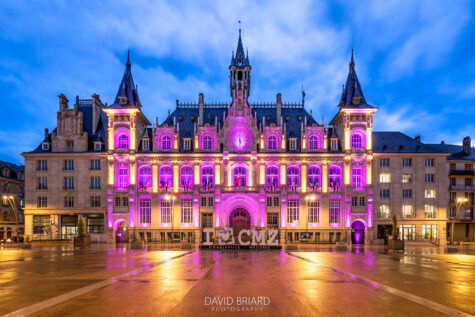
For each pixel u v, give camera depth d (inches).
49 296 543.5
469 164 2522.1
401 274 800.9
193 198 2255.2
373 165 2309.3
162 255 1293.1
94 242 2219.5
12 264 1004.6
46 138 2390.5
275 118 2519.7
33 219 2298.2
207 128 2331.4
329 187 2263.8
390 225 2269.9
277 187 2261.3
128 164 2271.2
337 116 2413.9
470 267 967.0
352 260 1131.3
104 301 507.2
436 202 2294.5
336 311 455.5
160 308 466.3
